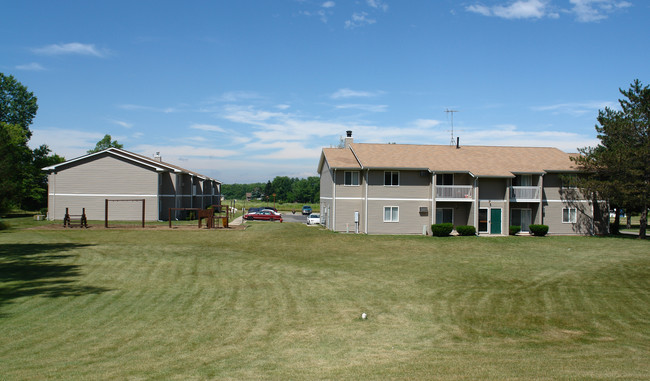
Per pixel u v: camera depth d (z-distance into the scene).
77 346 9.34
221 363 8.48
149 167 43.28
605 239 33.62
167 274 17.77
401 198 35.97
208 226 37.28
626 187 33.25
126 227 36.03
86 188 42.91
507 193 35.69
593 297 15.25
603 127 36.69
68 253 22.34
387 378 7.66
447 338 10.59
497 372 8.01
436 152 39.66
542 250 27.31
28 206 64.81
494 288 16.45
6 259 20.28
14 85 62.72
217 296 14.27
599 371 8.09
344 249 26.88
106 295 13.98
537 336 10.95
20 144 56.22
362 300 14.23
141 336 10.16
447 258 23.80
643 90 35.09
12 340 9.61
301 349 9.51
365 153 38.22
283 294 14.77
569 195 37.44
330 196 38.34
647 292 16.09
